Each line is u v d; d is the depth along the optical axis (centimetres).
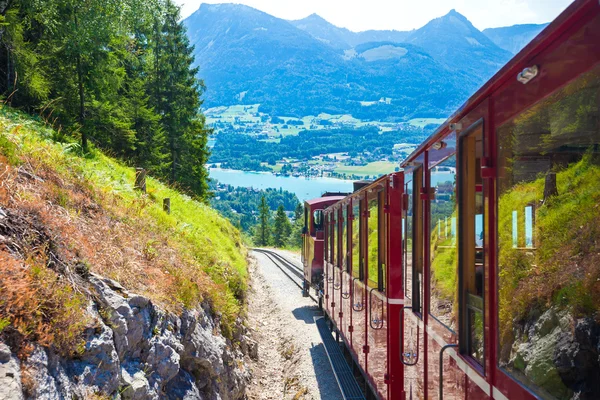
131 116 2725
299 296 2222
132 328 547
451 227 430
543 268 265
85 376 437
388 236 689
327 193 2072
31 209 572
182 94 3862
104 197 962
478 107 362
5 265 440
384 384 718
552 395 255
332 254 1345
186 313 727
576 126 232
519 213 291
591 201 225
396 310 681
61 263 528
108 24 1809
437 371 467
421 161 548
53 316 440
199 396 653
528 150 280
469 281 387
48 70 1814
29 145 864
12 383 344
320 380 1101
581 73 223
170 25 3822
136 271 716
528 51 268
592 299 226
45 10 1747
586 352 230
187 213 1775
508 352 304
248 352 1200
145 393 518
